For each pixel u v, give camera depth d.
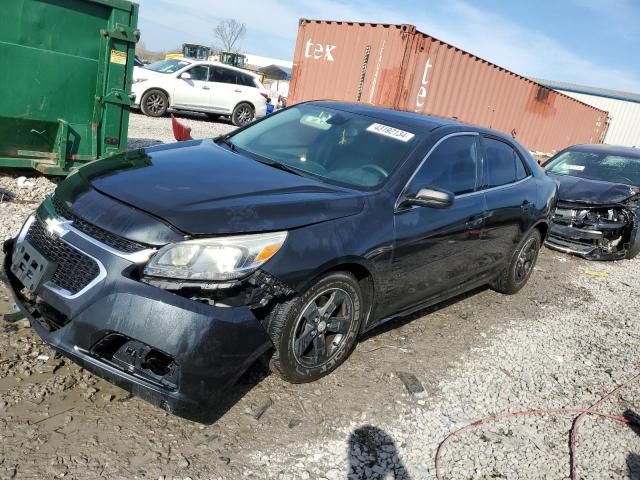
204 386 2.69
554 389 4.10
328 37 11.63
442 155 4.21
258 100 17.81
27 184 6.32
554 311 5.77
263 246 2.87
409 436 3.22
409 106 10.99
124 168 3.34
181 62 16.72
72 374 3.12
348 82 11.35
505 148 5.16
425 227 3.87
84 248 2.77
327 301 3.35
